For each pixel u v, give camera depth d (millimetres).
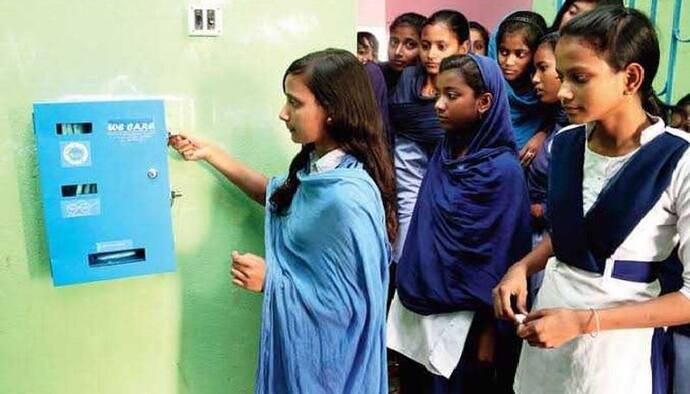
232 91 1225
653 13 2186
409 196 1820
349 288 1034
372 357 1083
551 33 1740
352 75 1036
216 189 1259
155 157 1088
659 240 951
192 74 1190
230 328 1343
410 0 4027
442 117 1511
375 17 4168
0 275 1146
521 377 1177
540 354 1103
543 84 1714
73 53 1105
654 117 956
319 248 1048
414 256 1507
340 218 1003
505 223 1418
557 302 1051
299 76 1021
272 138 1274
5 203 1118
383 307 1088
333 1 1265
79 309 1212
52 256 1055
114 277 1096
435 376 1539
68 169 1038
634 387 998
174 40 1164
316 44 1271
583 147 1023
